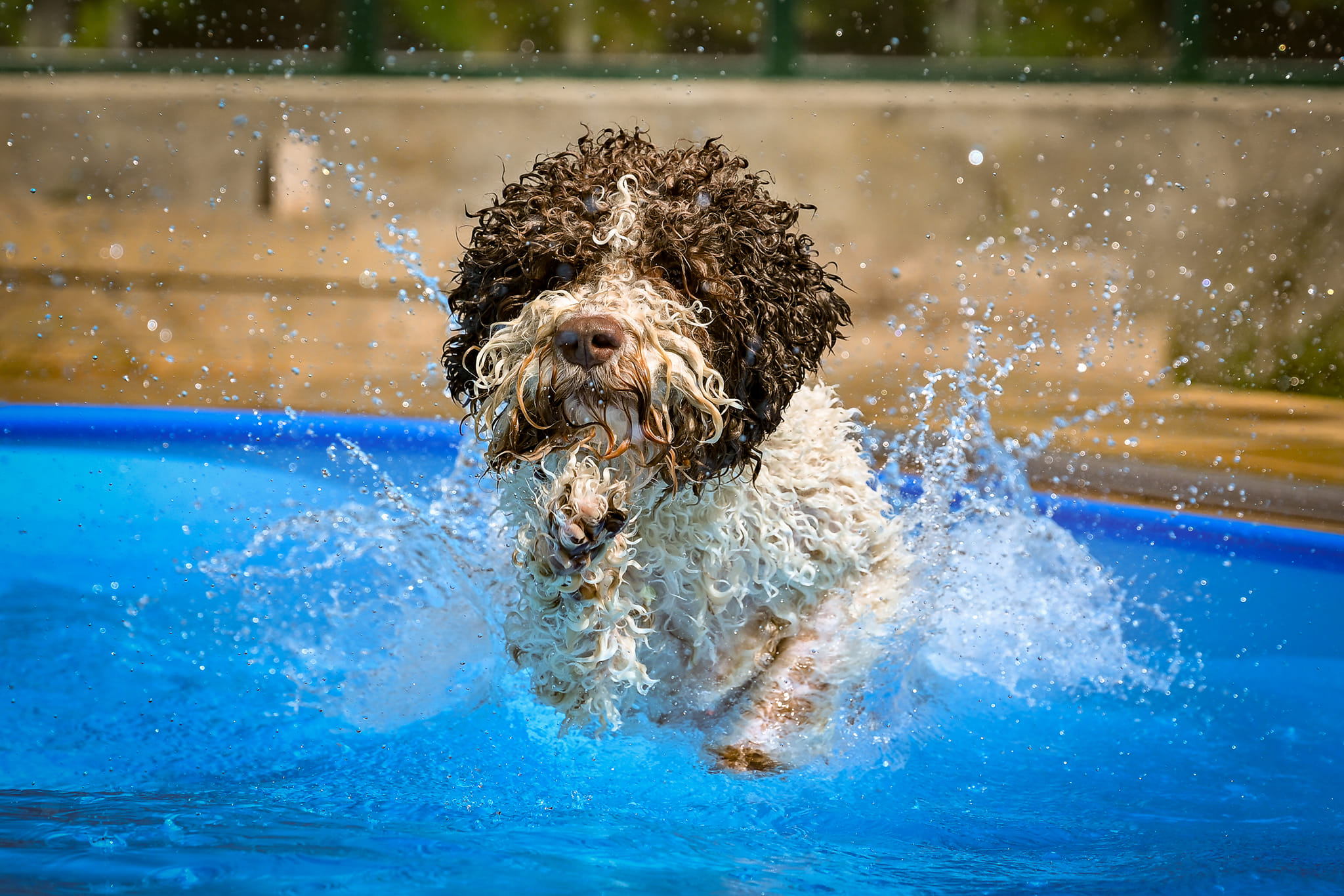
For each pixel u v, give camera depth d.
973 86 20.73
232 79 21.22
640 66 21.12
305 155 20.95
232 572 9.69
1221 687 8.07
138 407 14.89
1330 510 11.81
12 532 10.68
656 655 7.01
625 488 6.15
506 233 6.34
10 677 7.71
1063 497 12.15
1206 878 5.14
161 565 9.96
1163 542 11.17
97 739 6.79
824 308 7.02
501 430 6.19
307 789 6.11
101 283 19.19
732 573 6.70
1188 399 16.72
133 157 21.25
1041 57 20.88
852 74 20.95
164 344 18.72
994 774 6.72
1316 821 6.05
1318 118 19.83
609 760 6.72
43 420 14.09
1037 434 14.04
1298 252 19.55
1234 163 20.05
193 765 6.46
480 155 21.19
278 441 13.60
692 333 5.94
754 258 6.22
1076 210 18.31
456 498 9.52
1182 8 20.22
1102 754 7.03
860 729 7.25
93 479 12.13
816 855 5.41
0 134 21.27
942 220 20.72
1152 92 20.30
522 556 6.73
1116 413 15.52
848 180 20.84
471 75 21.22
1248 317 19.20
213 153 21.20
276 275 19.03
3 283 19.17
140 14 21.36
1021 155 20.62
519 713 7.26
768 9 20.89
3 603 9.10
